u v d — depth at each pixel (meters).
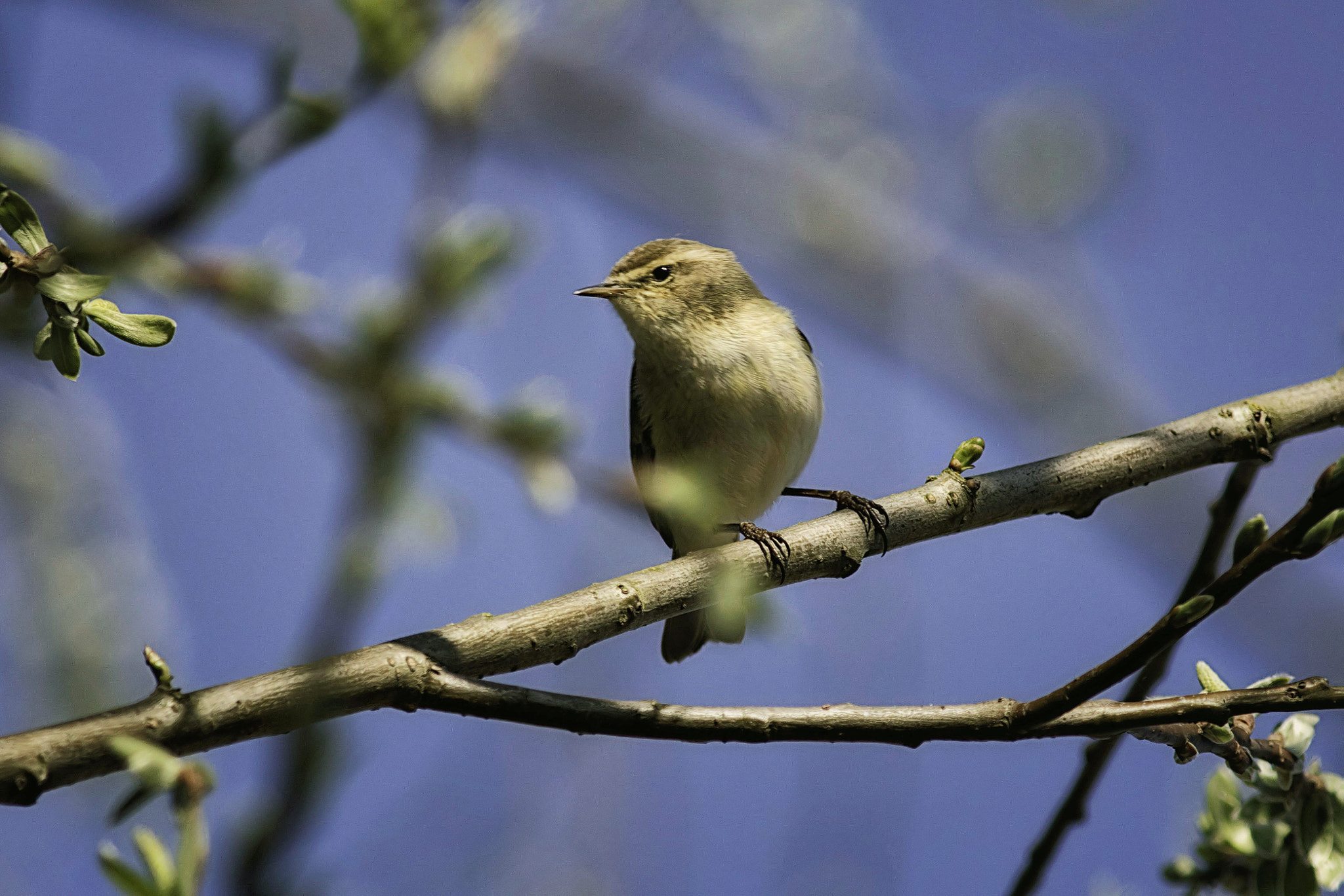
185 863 3.43
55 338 4.48
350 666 5.28
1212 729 5.61
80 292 4.43
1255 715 5.55
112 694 9.46
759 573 6.71
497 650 5.76
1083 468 7.15
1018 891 7.05
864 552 7.00
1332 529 4.94
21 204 4.44
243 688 5.06
